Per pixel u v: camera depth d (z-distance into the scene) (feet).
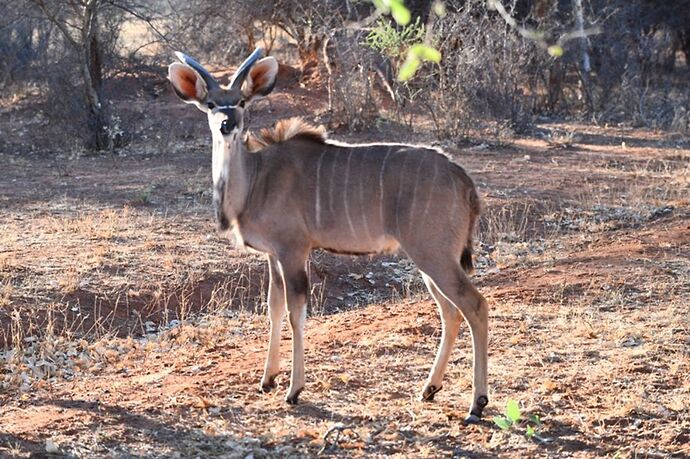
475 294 24.70
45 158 73.67
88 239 44.06
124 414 25.55
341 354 30.25
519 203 51.96
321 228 26.02
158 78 96.32
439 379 26.08
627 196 54.13
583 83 94.38
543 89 96.94
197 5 89.76
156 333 35.06
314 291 39.86
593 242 45.32
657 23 104.73
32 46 99.60
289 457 22.82
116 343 33.37
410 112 79.25
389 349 30.58
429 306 35.70
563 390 26.78
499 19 79.61
